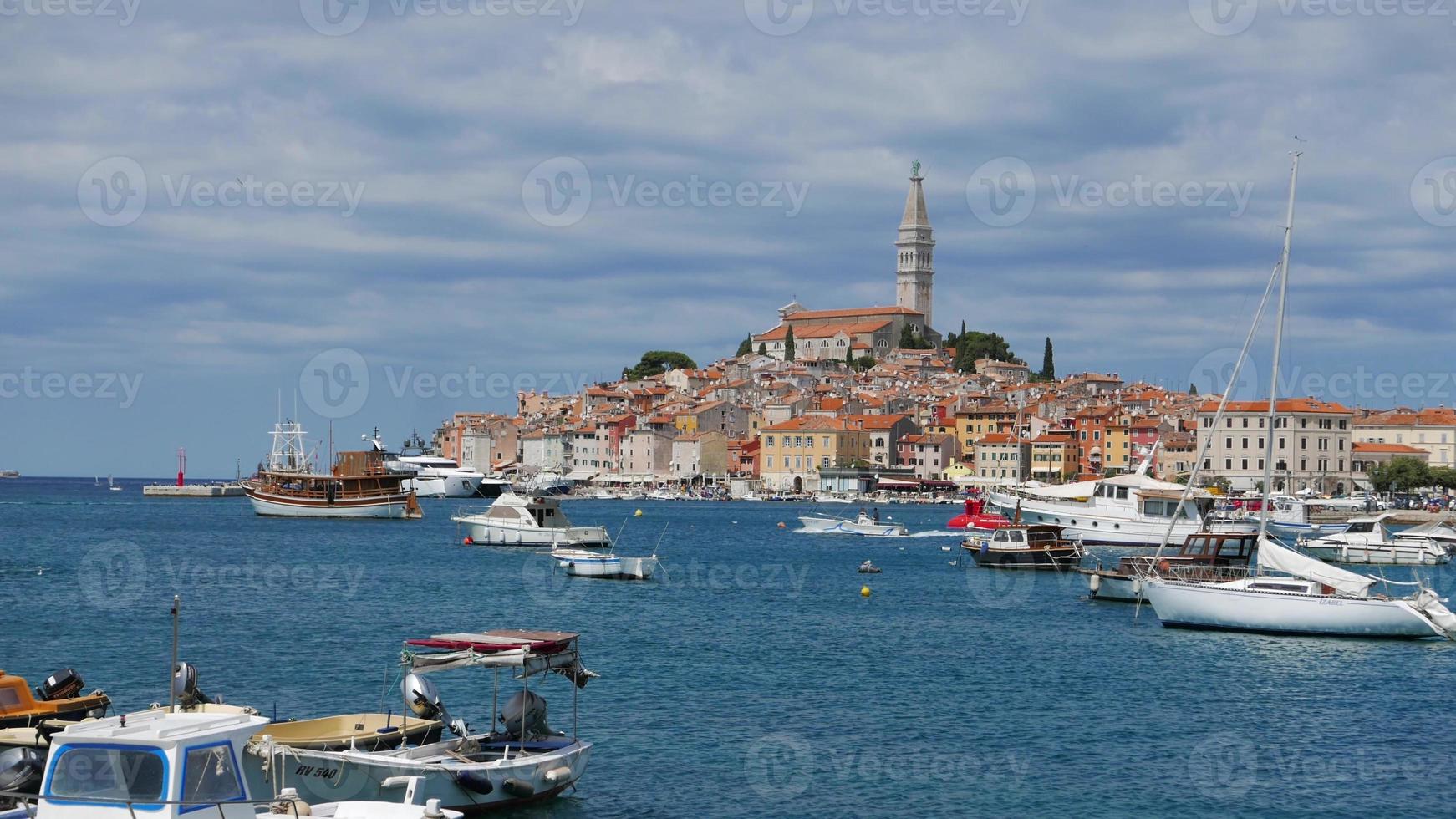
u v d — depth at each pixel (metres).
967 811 41.31
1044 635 75.69
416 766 37.22
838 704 55.97
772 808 41.12
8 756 34.09
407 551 138.25
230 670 60.94
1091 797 43.03
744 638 74.25
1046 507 137.50
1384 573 126.38
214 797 28.48
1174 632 76.62
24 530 173.88
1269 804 42.50
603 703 55.12
